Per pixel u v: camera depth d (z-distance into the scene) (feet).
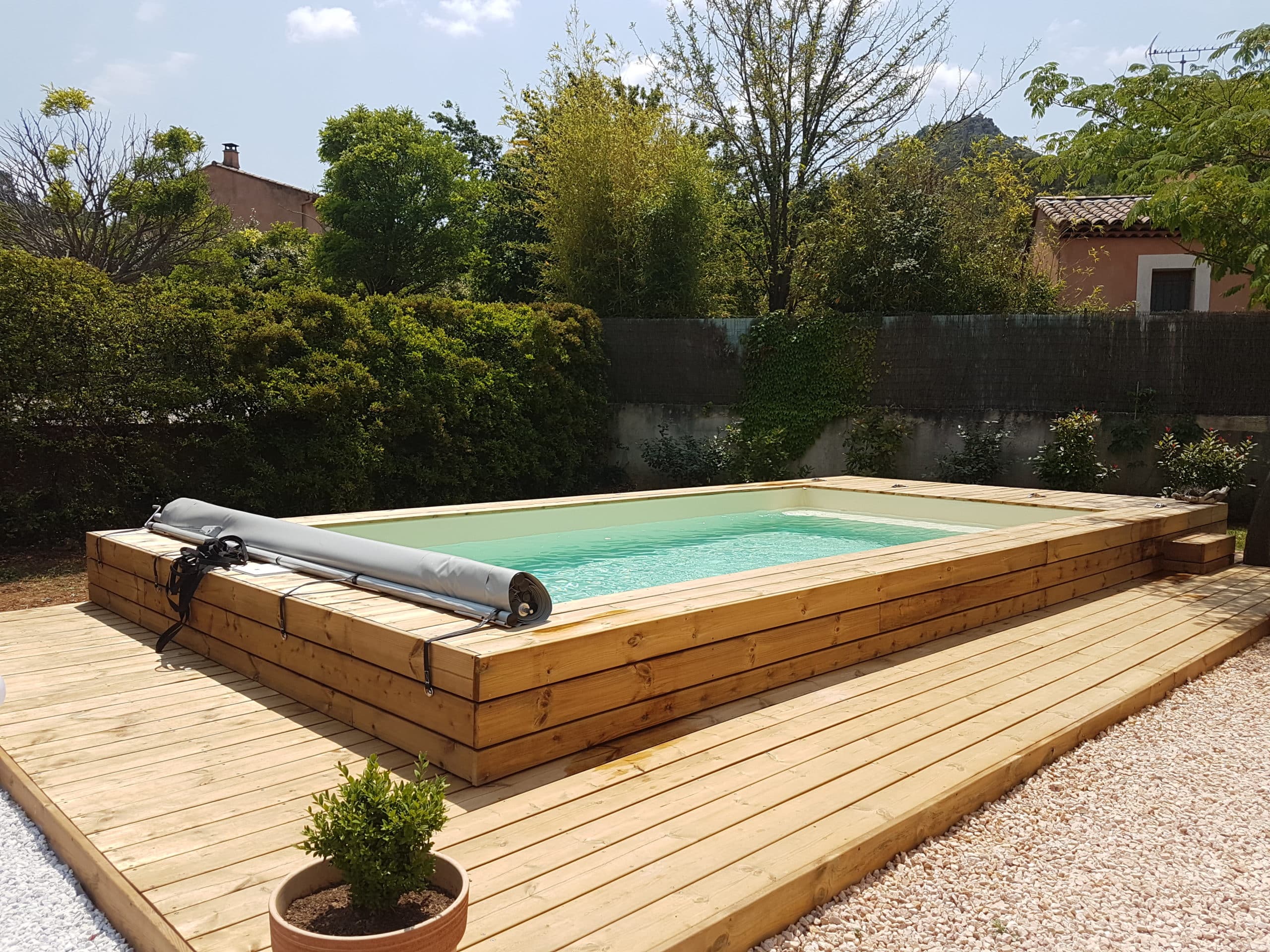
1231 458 28.66
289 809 8.05
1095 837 8.30
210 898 6.46
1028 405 33.17
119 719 10.49
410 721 9.29
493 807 7.95
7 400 21.66
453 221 65.10
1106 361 32.01
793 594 11.75
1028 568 16.52
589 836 7.39
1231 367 30.58
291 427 26.50
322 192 67.67
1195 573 21.04
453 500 30.96
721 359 37.29
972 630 15.19
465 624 9.64
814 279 40.06
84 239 56.95
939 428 34.42
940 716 10.59
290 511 26.05
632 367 38.01
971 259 37.35
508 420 32.68
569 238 41.22
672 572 19.86
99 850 7.22
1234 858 7.95
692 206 39.34
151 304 24.18
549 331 33.78
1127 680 12.28
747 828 7.55
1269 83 21.18
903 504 26.55
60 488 22.88
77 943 6.63
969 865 7.74
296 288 28.94
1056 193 53.83
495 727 8.50
